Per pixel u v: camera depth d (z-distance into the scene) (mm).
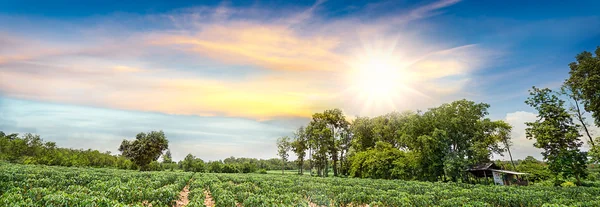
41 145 77562
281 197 17391
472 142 41719
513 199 18688
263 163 128875
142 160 61125
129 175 32031
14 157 68000
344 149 66062
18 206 10211
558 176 35125
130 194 15344
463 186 30953
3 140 68938
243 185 24219
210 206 17547
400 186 29172
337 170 71625
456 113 42969
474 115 42375
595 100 28828
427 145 39188
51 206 10961
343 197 18438
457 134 41500
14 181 20734
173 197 16500
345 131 67312
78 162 65750
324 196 18906
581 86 30094
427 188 26625
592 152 30719
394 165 46250
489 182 40219
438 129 39969
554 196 21359
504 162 55812
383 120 57750
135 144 61469
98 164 71625
